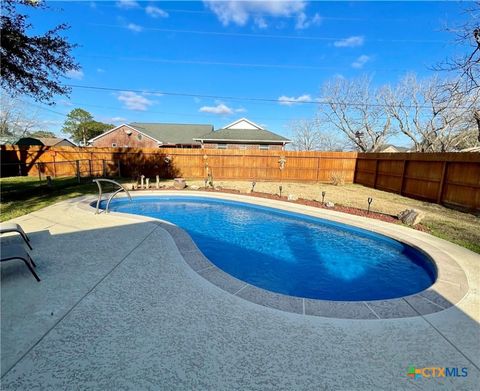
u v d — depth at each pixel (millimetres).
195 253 4359
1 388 1774
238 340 2336
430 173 10625
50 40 8836
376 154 14609
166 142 28797
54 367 1962
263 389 1850
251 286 3330
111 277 3445
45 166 16172
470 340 2467
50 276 3418
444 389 1904
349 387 1893
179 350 2188
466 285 3637
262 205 9172
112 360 2049
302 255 5707
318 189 13742
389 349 2307
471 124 17062
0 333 2305
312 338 2406
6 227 4102
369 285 4523
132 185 12781
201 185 13797
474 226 6895
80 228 5574
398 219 7453
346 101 25203
